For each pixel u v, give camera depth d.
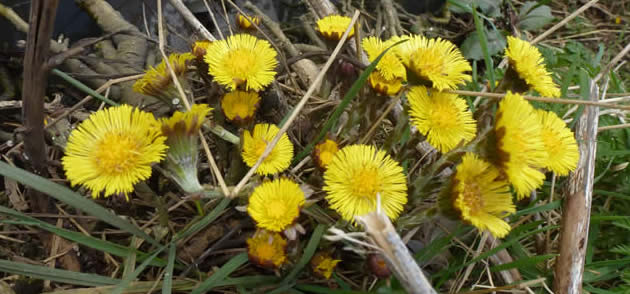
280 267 0.19
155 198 0.20
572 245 0.22
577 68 0.35
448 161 0.18
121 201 0.21
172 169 0.18
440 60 0.19
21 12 0.30
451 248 0.24
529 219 0.25
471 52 0.37
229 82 0.20
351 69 0.24
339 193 0.17
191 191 0.19
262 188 0.18
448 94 0.19
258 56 0.20
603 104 0.21
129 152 0.17
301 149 0.25
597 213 0.25
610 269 0.23
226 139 0.22
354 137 0.24
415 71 0.18
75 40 0.31
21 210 0.24
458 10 0.39
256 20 0.26
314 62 0.33
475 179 0.17
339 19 0.24
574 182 0.23
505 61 0.33
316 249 0.20
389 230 0.16
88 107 0.29
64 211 0.24
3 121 0.28
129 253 0.20
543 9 0.40
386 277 0.18
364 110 0.22
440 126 0.18
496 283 0.23
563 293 0.22
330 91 0.27
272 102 0.24
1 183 0.25
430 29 0.39
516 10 0.43
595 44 0.42
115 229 0.24
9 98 0.28
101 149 0.17
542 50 0.36
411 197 0.19
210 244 0.22
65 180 0.24
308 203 0.19
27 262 0.22
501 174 0.17
